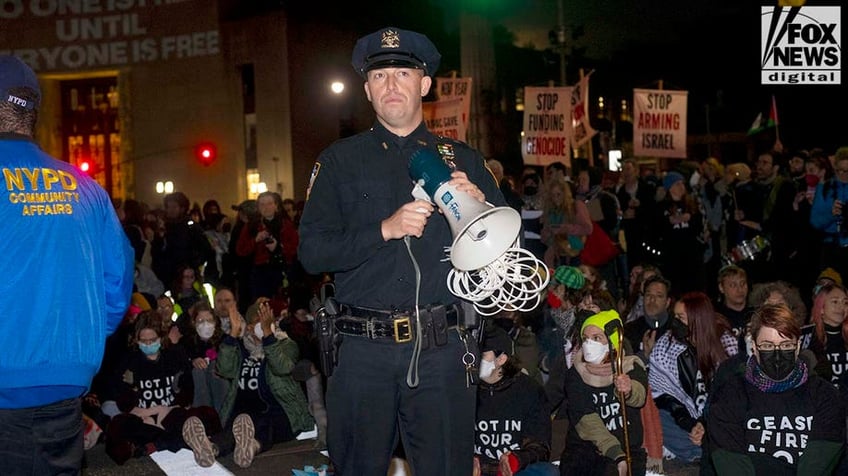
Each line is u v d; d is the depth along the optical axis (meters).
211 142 28.06
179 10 28.36
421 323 3.48
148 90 28.66
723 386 4.96
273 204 11.84
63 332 3.43
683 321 6.74
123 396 7.46
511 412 5.99
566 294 8.55
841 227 10.96
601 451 5.89
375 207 3.49
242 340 7.55
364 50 3.54
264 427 7.35
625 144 48.06
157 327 7.60
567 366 6.44
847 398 6.26
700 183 13.30
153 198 28.67
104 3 28.83
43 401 3.43
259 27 27.78
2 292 3.32
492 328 5.94
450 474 3.55
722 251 13.18
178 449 7.40
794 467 4.77
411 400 3.53
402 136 3.57
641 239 12.30
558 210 11.30
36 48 28.97
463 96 14.85
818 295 6.51
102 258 3.62
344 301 3.56
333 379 3.57
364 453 3.56
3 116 3.48
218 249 14.08
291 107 27.66
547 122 15.08
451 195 3.22
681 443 6.71
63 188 3.50
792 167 13.22
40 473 3.45
